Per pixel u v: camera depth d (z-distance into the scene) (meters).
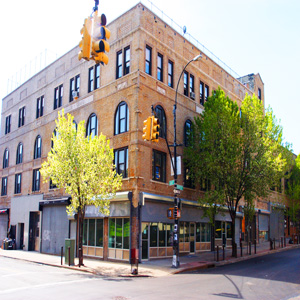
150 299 10.01
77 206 19.77
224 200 22.48
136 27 22.62
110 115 23.55
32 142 32.94
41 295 10.55
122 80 22.95
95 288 12.01
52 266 19.98
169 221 22.70
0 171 38.28
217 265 19.83
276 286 12.70
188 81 27.11
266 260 21.98
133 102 21.83
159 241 21.92
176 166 19.05
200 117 27.56
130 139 21.58
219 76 31.88
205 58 29.86
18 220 32.78
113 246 21.62
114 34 24.31
